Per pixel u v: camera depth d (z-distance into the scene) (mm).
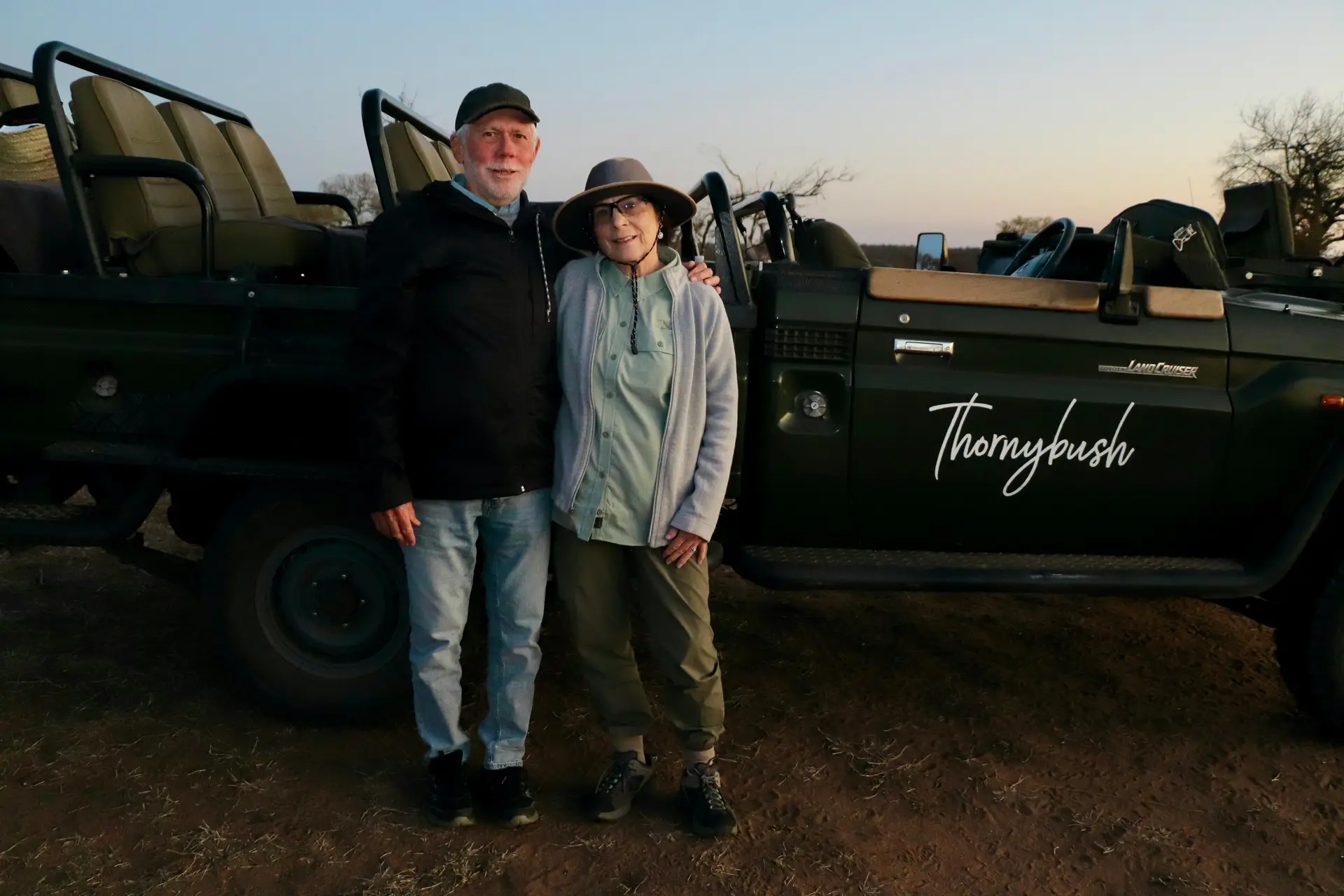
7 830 2812
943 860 2797
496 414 2576
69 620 4348
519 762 2906
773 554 3318
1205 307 3289
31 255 3434
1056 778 3252
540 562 2775
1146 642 4457
